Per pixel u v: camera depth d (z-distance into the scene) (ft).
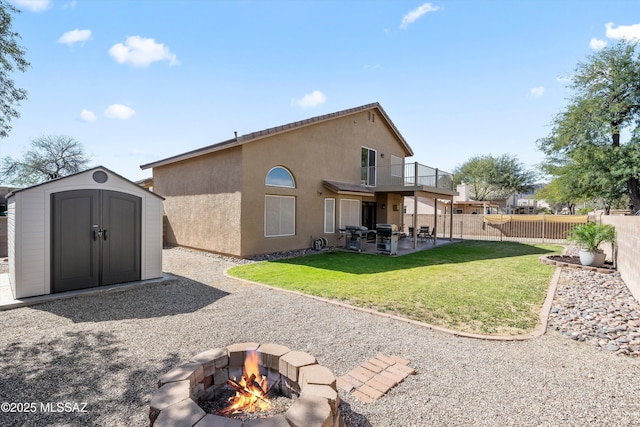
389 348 13.11
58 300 19.15
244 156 35.53
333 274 27.58
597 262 31.12
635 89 57.47
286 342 13.62
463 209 108.58
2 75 34.83
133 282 23.03
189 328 15.06
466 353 12.71
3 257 34.27
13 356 12.12
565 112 63.52
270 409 8.57
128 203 22.93
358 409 9.08
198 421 6.05
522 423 8.49
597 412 8.98
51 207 19.74
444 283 24.39
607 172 58.29
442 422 8.53
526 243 57.36
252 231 36.55
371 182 56.18
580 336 14.39
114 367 11.35
